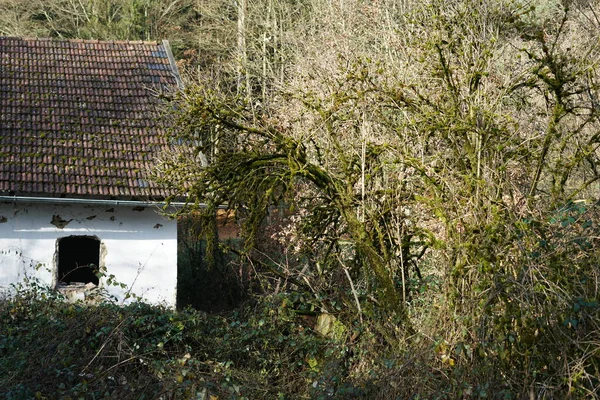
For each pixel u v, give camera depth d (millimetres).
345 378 9414
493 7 9867
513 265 8312
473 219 8891
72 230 15977
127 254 16188
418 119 9734
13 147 16422
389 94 9883
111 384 10094
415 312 10023
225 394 9781
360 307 10281
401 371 8547
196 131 11070
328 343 10414
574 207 8141
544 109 10039
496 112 9672
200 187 10234
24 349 10781
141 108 18031
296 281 11578
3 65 18547
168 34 31500
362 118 10375
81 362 10414
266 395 9945
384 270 9664
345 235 11242
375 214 9938
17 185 15578
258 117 10445
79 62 19203
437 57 9961
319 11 25141
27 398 9586
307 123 13641
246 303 13227
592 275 8023
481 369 8305
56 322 11219
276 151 10250
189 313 12984
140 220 16281
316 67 17438
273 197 10484
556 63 8938
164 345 11273
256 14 28953
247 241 10523
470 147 9484
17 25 30938
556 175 9195
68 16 32031
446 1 10148
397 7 21703
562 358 7828
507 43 10828
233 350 11133
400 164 9969
